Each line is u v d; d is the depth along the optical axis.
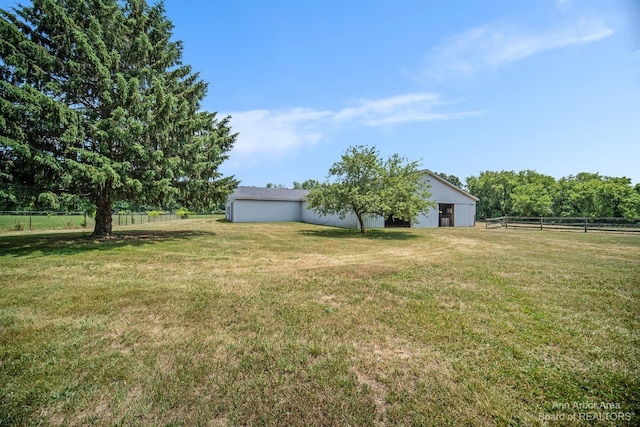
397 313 3.77
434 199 22.38
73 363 2.48
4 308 3.80
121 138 8.91
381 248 9.89
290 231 16.48
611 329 3.29
